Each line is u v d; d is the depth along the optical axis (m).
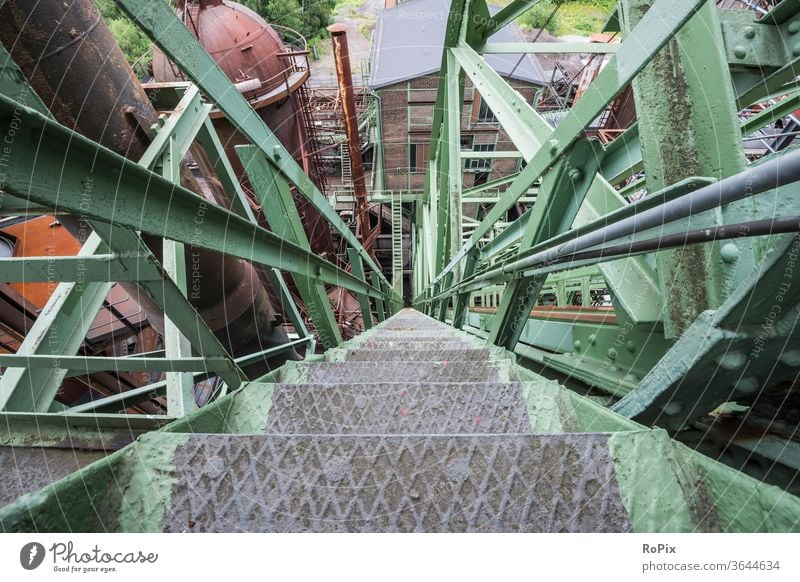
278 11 16.20
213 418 1.69
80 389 5.32
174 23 1.76
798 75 1.85
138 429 1.98
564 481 1.08
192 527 1.06
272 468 1.13
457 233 6.62
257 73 10.87
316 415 1.88
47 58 2.52
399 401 1.93
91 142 0.99
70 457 1.88
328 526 1.05
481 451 1.12
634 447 1.11
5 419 1.92
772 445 1.53
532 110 2.84
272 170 2.86
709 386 1.44
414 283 22.84
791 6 1.76
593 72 16.95
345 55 13.02
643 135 1.77
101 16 2.88
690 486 1.04
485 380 2.64
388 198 20.33
